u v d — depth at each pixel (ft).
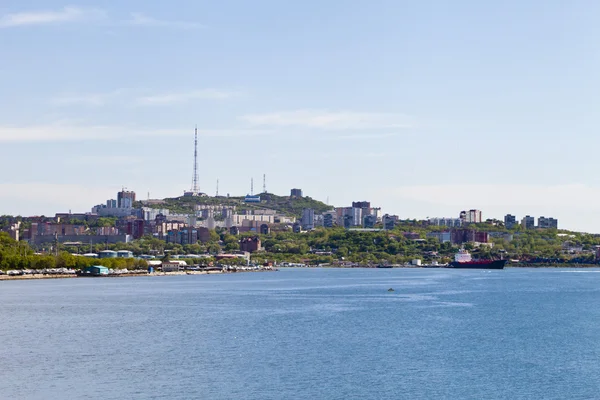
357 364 518.37
